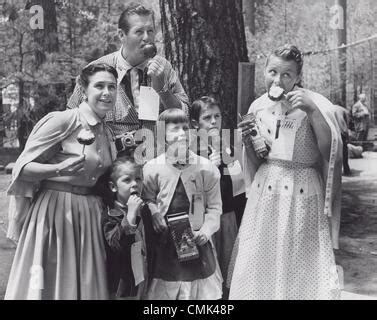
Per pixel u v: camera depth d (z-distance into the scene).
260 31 4.13
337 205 2.81
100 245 2.60
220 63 3.45
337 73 4.58
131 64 3.01
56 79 3.98
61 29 4.02
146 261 2.79
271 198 2.78
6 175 3.95
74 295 2.49
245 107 3.17
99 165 2.59
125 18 2.94
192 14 3.43
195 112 2.99
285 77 2.72
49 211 2.53
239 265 2.81
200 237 2.74
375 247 4.03
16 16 3.94
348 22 4.60
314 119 2.67
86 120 2.60
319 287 2.72
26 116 4.05
